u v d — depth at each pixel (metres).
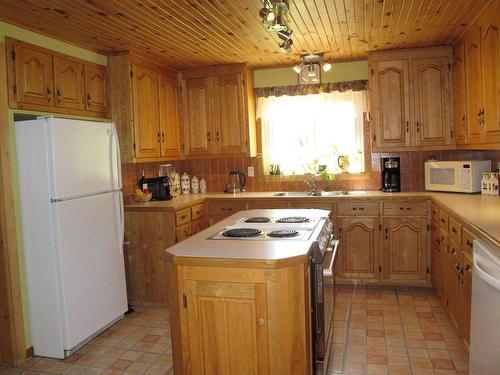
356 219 4.24
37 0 2.56
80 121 3.12
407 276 4.17
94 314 3.24
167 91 4.58
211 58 4.27
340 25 3.32
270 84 4.92
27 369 2.86
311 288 2.21
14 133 2.95
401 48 4.18
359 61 4.64
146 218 3.94
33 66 3.10
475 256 2.19
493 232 2.16
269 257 1.95
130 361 2.92
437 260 3.75
